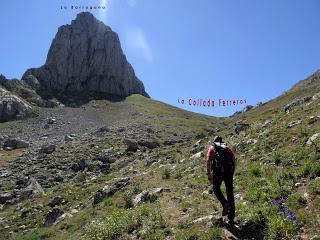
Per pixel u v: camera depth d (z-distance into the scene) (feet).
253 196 48.14
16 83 450.30
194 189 61.87
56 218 87.40
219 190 41.63
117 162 168.66
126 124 317.42
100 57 518.78
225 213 41.14
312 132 67.26
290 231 38.11
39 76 495.00
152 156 148.56
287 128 77.97
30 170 175.11
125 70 552.41
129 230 51.90
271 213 42.01
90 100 465.06
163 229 47.85
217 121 427.74
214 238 40.06
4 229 92.94
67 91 488.44
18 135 295.07
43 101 426.10
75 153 203.00
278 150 65.46
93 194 94.68
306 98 120.16
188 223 46.14
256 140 80.69
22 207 109.09
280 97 296.10
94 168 166.40
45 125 327.06
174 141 211.61
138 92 582.76
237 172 62.03
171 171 86.48
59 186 140.15
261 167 60.13
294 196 44.11
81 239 59.41
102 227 54.54
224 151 42.14
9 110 363.56
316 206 41.04
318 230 37.22
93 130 301.02
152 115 400.47
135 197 69.10
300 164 55.11
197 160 87.56
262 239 38.73
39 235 75.92
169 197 60.49
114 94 522.47
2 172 177.27
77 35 515.91
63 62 501.56
